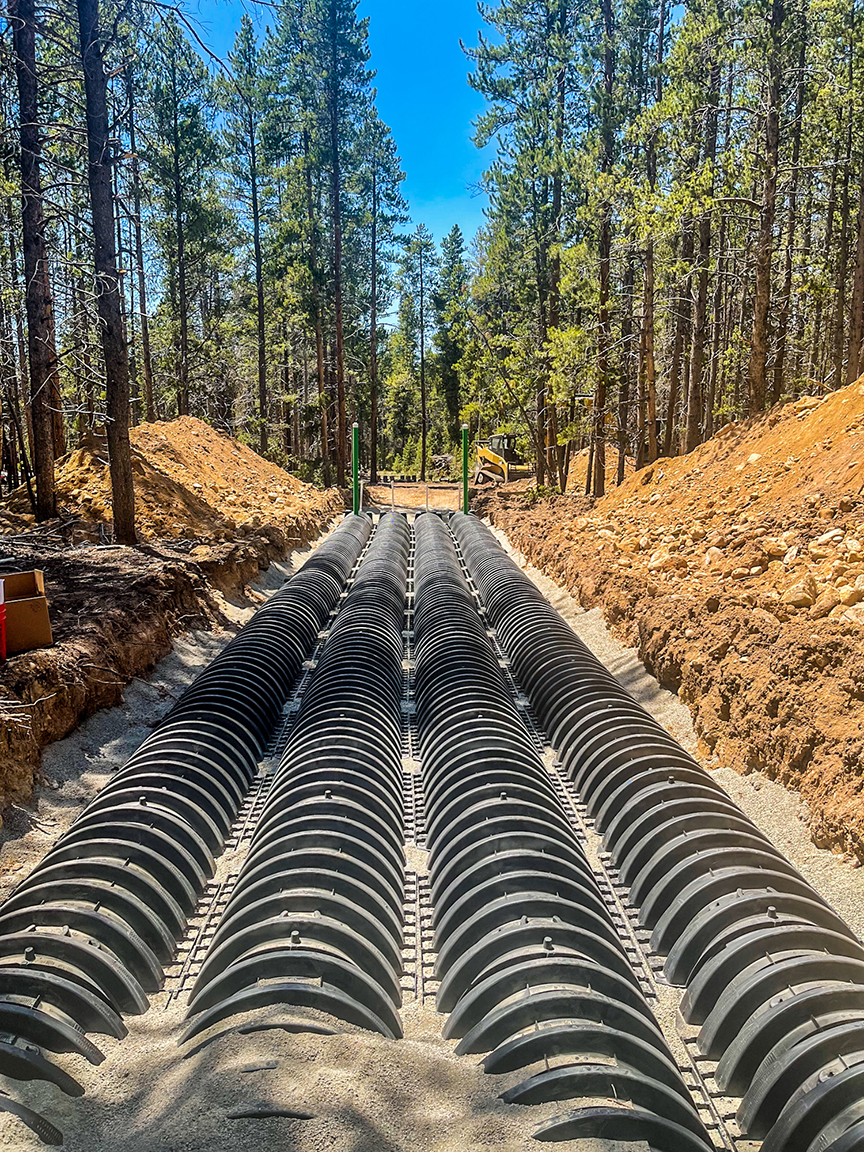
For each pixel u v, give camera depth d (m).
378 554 19.19
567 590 15.71
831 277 29.66
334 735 8.16
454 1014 4.63
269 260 37.78
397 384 63.53
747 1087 4.38
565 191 26.16
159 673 11.20
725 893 5.68
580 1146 3.49
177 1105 3.67
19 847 6.86
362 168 38.53
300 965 4.62
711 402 27.81
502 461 40.56
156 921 5.53
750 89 22.70
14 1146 3.49
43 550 13.84
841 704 7.21
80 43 14.45
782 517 12.45
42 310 15.20
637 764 7.53
